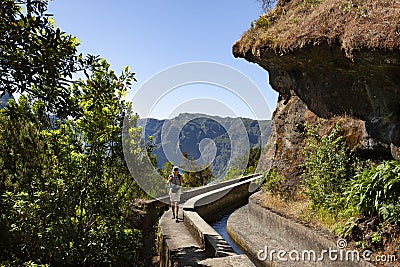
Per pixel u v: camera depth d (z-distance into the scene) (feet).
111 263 16.71
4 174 16.60
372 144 21.09
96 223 17.76
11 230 15.42
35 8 9.91
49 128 17.22
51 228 15.67
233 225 31.37
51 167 17.19
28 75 9.84
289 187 28.76
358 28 19.02
